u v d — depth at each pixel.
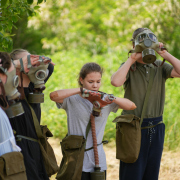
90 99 9.67
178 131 21.34
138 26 39.91
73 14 47.56
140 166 11.37
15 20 12.34
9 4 12.33
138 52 10.96
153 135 11.45
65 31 47.41
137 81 11.48
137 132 11.00
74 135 9.89
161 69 11.71
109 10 45.81
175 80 28.56
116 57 32.19
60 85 28.53
